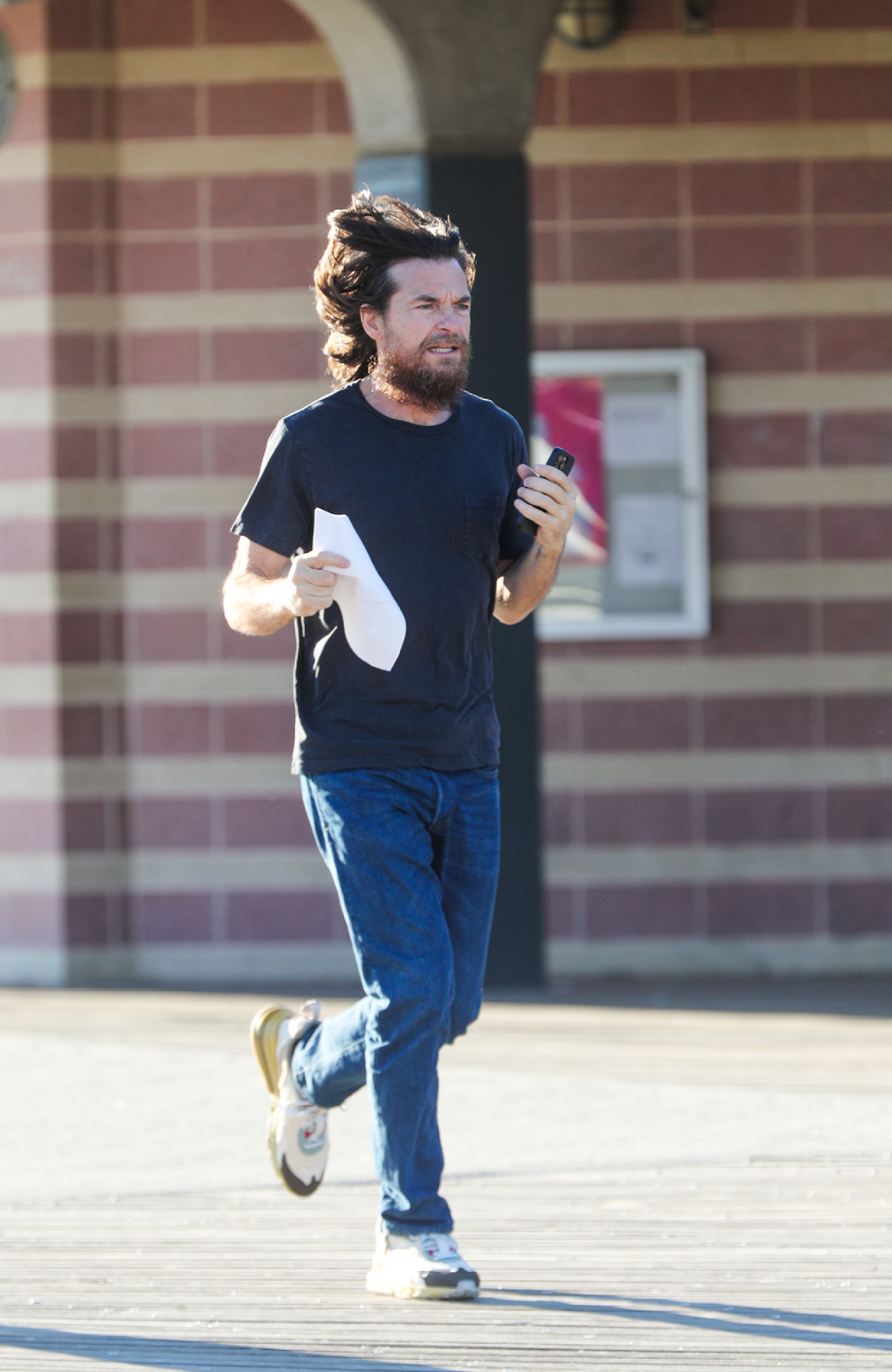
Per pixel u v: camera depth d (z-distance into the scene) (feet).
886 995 91.20
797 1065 72.69
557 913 97.96
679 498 97.35
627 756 97.76
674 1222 49.98
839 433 97.55
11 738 97.66
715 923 98.02
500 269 85.25
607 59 96.68
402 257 42.42
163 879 98.12
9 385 96.89
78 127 96.07
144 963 98.27
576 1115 63.98
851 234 97.19
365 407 43.19
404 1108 42.80
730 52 96.73
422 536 42.57
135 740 97.86
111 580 97.30
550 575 44.45
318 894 97.91
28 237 96.27
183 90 96.32
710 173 96.94
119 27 96.43
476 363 85.30
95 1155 59.77
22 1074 73.72
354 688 42.88
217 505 97.04
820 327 97.35
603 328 97.04
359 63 84.43
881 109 96.99
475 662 43.93
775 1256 46.47
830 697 97.96
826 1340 39.70
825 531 97.66
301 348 96.73
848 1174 55.11
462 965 44.19
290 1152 47.32
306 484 42.75
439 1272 42.75
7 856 98.17
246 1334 40.78
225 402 96.89
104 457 96.94
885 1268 45.19
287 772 97.60
